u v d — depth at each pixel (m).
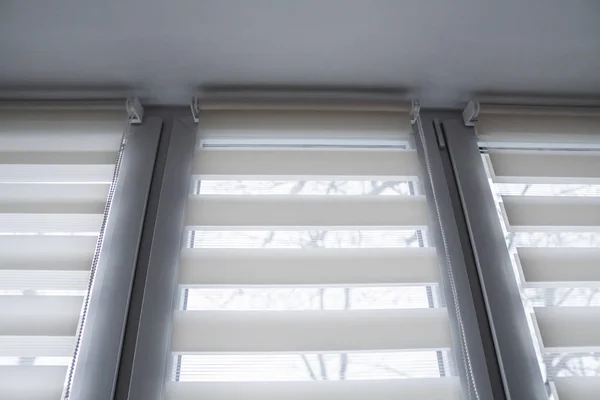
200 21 0.88
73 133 0.99
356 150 1.03
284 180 0.98
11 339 0.75
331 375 0.77
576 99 1.12
